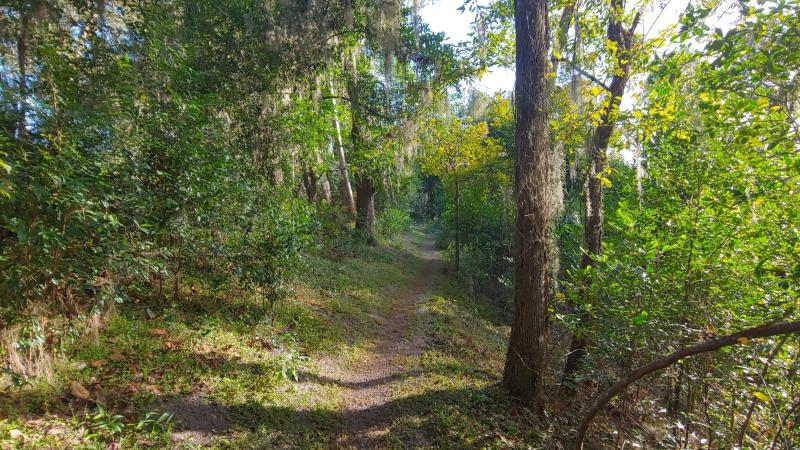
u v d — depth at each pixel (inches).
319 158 599.2
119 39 237.1
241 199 262.5
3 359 140.3
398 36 387.9
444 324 402.3
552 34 279.9
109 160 172.7
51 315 157.2
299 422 191.0
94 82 191.9
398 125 516.4
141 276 181.9
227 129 324.5
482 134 685.9
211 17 344.2
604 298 218.8
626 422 205.9
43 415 135.5
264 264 267.9
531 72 228.2
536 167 231.5
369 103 537.0
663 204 264.5
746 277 192.2
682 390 205.5
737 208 218.2
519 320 241.4
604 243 237.1
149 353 190.4
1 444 116.4
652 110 237.5
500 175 666.8
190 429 158.7
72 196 139.0
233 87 344.2
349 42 450.6
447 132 655.1
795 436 164.6
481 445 190.4
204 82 322.0
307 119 481.1
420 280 665.0
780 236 196.1
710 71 188.5
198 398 177.6
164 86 230.1
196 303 258.5
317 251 540.1
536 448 196.9
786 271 173.9
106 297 161.0
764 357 175.8
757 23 161.5
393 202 1080.2
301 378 232.5
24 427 127.1
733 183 219.5
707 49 170.9
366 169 703.1
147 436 143.9
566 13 297.0
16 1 189.3
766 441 178.5
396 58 480.7
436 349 326.0
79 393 149.4
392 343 337.7
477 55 363.3
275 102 390.9
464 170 703.7
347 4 378.3
